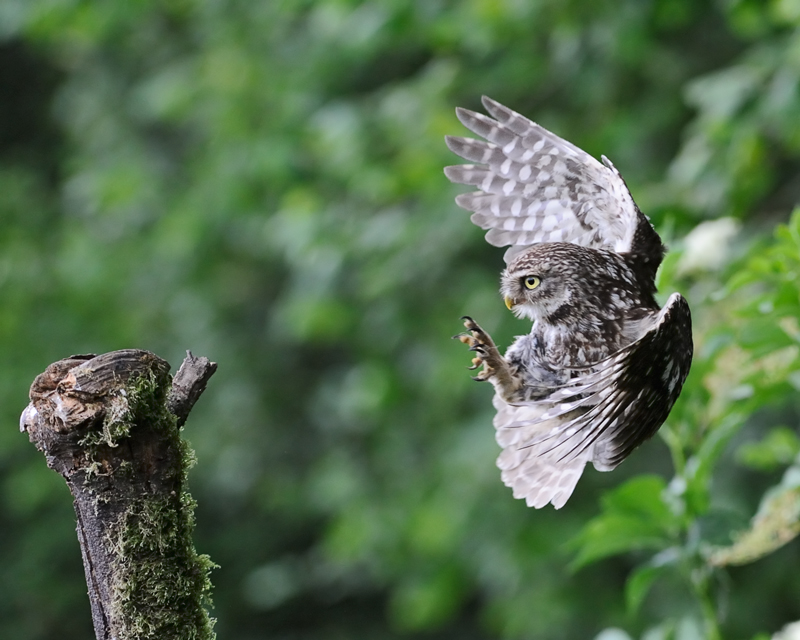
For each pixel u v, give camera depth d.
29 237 20.55
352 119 13.91
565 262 5.69
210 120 16.03
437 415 15.09
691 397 6.47
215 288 18.42
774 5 11.21
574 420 4.88
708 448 6.29
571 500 14.09
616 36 12.42
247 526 19.84
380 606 20.02
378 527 15.33
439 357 14.01
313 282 14.60
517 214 6.29
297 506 18.30
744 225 10.91
